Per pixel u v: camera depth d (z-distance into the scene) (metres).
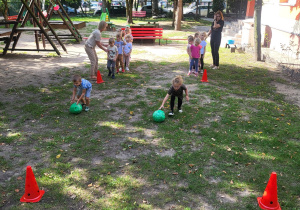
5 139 5.46
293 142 5.61
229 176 4.47
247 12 20.66
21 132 5.79
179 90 6.47
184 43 17.95
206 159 4.93
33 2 12.78
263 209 3.77
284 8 14.52
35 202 3.85
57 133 5.77
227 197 4.01
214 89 8.73
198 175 4.49
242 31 17.03
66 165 4.67
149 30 17.23
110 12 39.47
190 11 39.41
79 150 5.16
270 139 5.70
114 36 19.72
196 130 6.05
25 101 7.52
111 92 8.34
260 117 6.77
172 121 6.43
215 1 36.09
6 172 4.49
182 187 4.18
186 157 4.96
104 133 5.80
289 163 4.84
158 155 5.03
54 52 14.17
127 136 5.71
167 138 5.64
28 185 3.84
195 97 7.95
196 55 9.96
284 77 10.55
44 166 4.67
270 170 4.65
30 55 13.34
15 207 3.74
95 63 9.60
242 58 13.64
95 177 4.37
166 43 17.58
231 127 6.20
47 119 6.43
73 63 11.91
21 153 5.03
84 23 19.27
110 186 4.19
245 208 3.80
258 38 12.82
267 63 12.68
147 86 8.94
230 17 30.53
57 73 10.19
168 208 3.77
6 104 7.25
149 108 7.11
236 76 10.54
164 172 4.54
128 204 3.82
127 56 10.64
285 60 12.20
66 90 8.45
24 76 9.73
